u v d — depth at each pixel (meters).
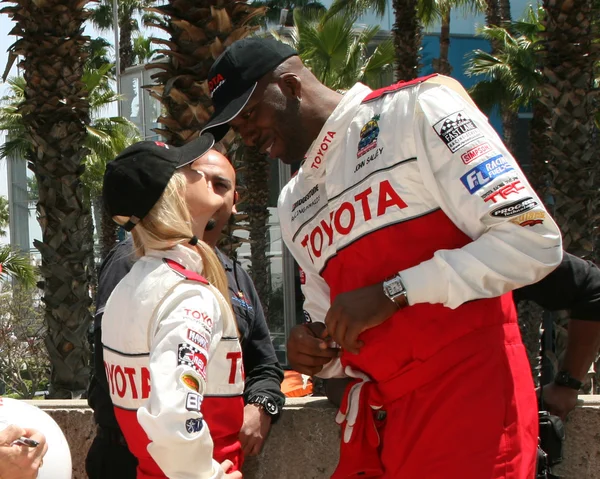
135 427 1.94
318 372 2.20
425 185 1.82
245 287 2.78
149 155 2.00
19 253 17.64
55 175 6.58
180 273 1.89
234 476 1.97
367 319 1.76
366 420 2.00
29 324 18.59
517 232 1.69
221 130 2.21
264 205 20.94
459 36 27.50
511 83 17.80
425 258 1.84
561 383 2.43
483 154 1.74
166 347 1.77
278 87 2.05
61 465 2.24
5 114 19.34
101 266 2.51
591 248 8.91
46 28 6.47
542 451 2.17
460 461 1.75
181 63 4.41
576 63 8.67
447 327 1.82
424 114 1.81
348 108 1.98
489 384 1.79
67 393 6.62
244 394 2.70
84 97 6.75
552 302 2.29
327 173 2.02
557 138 8.84
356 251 1.93
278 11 28.02
